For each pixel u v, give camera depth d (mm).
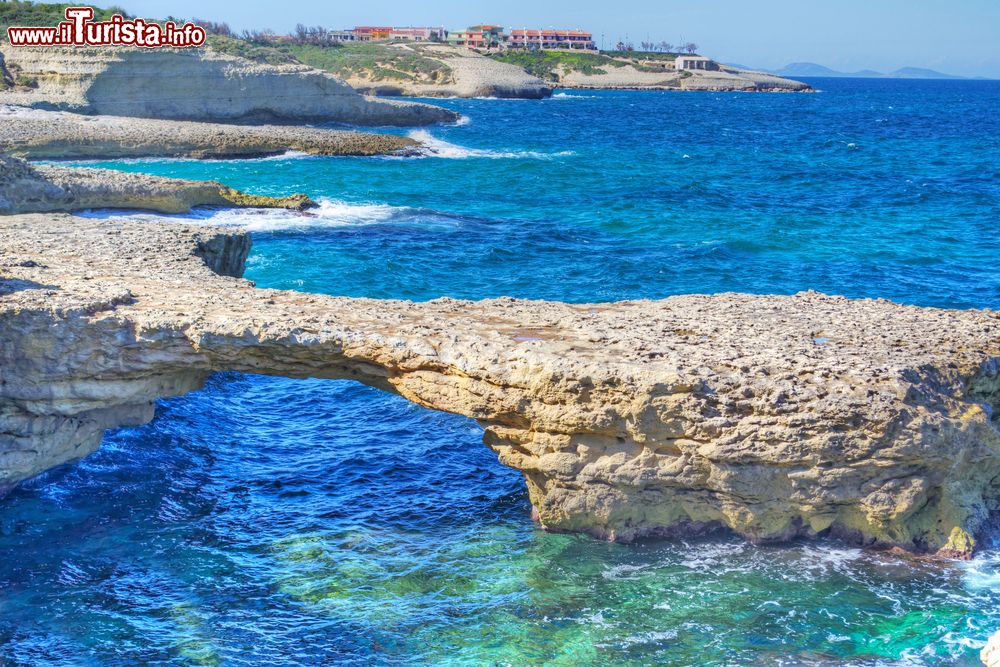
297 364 16094
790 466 14000
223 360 15938
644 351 15016
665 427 14164
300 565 14500
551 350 14953
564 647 12562
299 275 32000
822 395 13805
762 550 14750
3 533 14867
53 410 15672
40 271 18719
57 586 13648
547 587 13898
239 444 18953
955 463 14141
